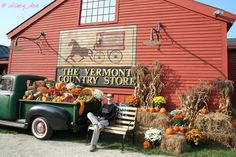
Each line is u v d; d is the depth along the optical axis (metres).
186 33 10.02
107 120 7.57
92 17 12.10
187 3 10.12
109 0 11.84
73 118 7.45
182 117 8.12
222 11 9.49
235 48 13.64
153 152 6.80
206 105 8.91
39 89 8.81
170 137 6.99
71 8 12.66
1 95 8.60
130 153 6.66
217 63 9.42
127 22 11.17
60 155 6.17
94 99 8.33
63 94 8.30
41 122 7.76
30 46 13.56
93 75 11.50
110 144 7.54
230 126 7.59
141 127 8.12
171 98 9.85
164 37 10.36
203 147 7.49
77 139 8.00
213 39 9.59
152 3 10.82
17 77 8.63
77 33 12.25
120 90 10.84
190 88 9.36
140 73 9.93
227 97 8.61
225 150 7.25
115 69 11.05
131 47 10.91
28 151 6.39
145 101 9.84
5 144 6.96
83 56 11.91
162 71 10.14
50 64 12.78
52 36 12.95
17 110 8.46
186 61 9.88
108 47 11.38
